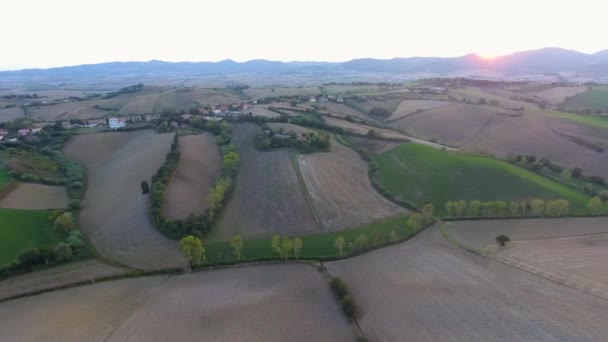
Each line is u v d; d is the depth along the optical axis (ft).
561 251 287.69
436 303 230.89
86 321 223.10
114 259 295.28
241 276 271.90
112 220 354.33
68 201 392.68
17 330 216.54
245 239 325.83
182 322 220.64
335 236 327.06
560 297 230.89
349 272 272.10
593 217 345.51
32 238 320.70
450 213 356.38
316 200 385.70
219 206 372.79
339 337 205.05
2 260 288.92
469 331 205.98
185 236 319.68
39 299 247.91
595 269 259.80
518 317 214.90
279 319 221.25
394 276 263.70
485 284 248.52
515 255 284.41
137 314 229.45
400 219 355.36
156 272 277.03
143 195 386.11
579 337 197.47
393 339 202.28
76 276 272.72
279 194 398.83
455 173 433.89
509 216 351.46
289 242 287.48
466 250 295.48
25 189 402.31
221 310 230.68
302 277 267.59
